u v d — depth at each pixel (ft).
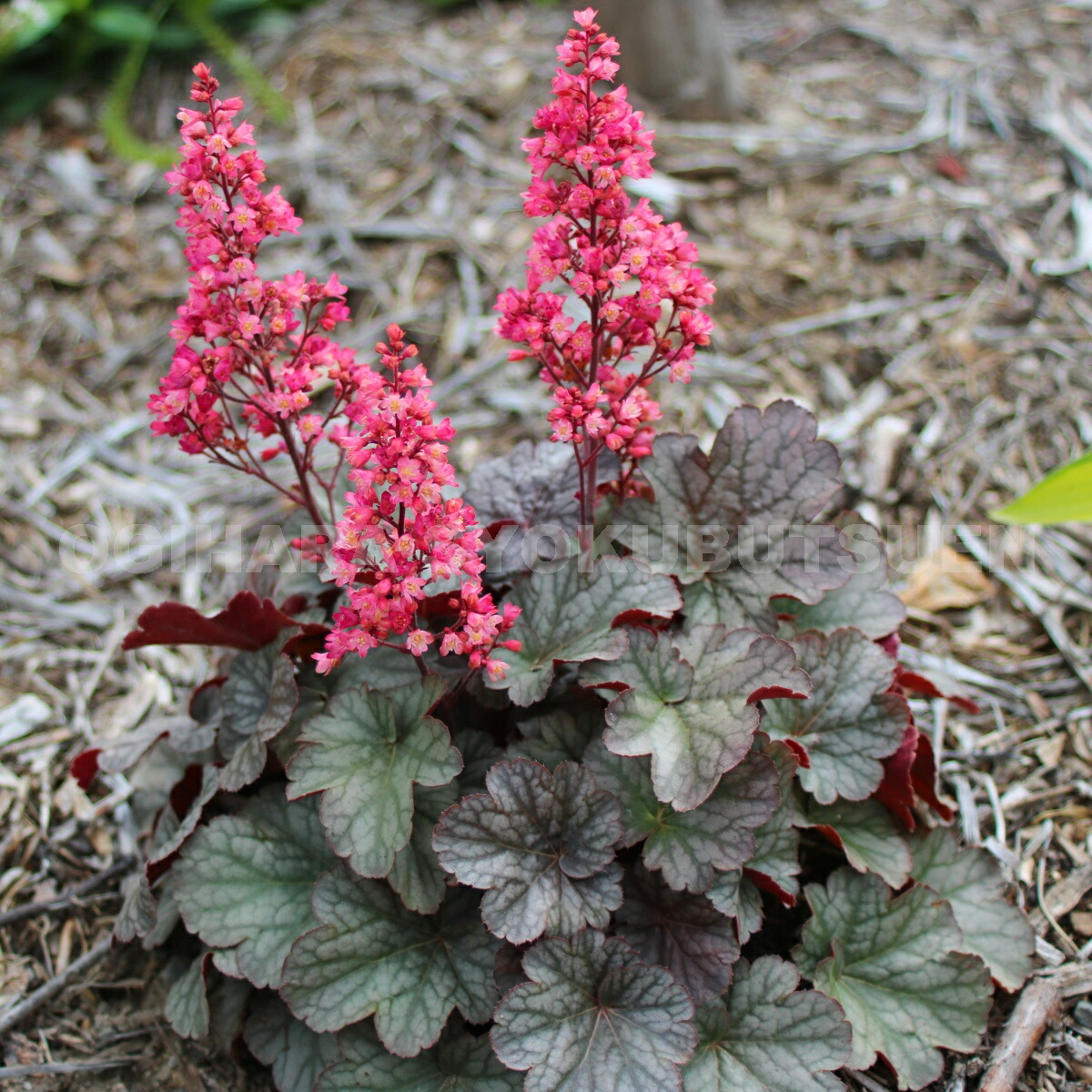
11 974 2.30
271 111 3.91
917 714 2.54
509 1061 1.90
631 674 2.05
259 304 2.01
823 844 2.30
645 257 1.92
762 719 2.13
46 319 3.44
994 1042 2.13
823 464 2.21
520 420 3.04
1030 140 3.69
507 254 3.41
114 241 3.66
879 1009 2.09
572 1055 1.92
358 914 2.04
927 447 2.94
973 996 2.09
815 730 2.17
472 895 2.09
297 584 2.30
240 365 2.05
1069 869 2.34
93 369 3.31
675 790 1.96
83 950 2.33
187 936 2.31
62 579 2.87
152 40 4.15
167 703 2.66
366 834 1.97
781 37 4.30
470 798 1.98
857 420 3.00
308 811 2.16
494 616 1.94
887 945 2.12
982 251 3.35
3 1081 2.18
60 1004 2.27
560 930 1.96
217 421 2.06
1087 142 3.63
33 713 2.64
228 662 2.36
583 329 2.00
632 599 2.10
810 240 3.44
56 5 3.99
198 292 1.98
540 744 2.10
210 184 1.95
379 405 1.89
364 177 3.72
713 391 3.06
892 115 3.86
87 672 2.71
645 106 3.78
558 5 4.37
